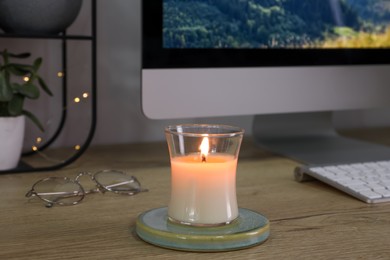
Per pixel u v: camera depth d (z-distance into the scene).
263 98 1.07
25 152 1.20
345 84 1.15
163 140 1.39
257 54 1.06
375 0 1.17
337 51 1.14
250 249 0.63
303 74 1.11
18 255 0.60
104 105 1.32
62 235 0.67
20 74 1.02
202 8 1.02
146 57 0.98
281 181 0.96
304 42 1.11
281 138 1.29
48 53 1.25
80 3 1.07
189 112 1.02
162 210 0.71
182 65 1.00
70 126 1.29
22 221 0.72
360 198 0.83
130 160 1.14
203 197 0.64
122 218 0.74
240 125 1.45
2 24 1.03
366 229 0.71
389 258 0.61
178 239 0.62
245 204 0.81
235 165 0.66
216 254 0.61
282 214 0.77
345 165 0.97
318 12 1.12
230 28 1.04
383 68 1.19
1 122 0.97
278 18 1.08
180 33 1.00
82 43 1.28
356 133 1.48
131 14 1.32
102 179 0.89
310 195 0.87
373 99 1.19
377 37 1.18
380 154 1.16
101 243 0.64
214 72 1.03
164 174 1.01
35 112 1.25
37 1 0.99
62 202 0.81
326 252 0.63
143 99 0.98
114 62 1.32
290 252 0.62
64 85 1.24
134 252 0.62
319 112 1.33
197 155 0.65
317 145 1.24
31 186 0.91
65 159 1.15
